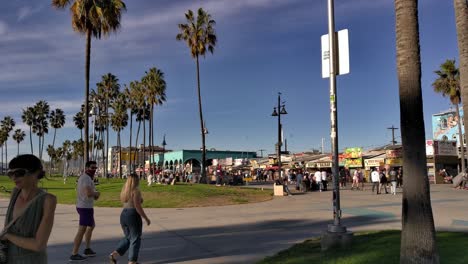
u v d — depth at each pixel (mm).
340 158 54875
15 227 3361
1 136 122438
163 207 20312
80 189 8281
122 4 26984
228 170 63938
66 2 26188
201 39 40719
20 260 3330
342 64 8602
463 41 8203
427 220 5828
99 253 8969
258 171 57656
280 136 29297
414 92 6094
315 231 11867
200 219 14953
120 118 87125
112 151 136875
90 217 8359
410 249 5836
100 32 26984
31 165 3451
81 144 115938
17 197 3516
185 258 8453
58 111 111688
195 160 85375
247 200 22703
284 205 19797
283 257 8000
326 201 21609
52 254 8906
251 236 11133
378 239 8859
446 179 43438
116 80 76062
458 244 7938
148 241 10461
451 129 55844
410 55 6176
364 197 23406
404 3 6297
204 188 27031
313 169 57844
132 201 7504
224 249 9375
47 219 3395
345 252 7777
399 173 33969
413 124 6035
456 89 43875
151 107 61688
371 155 52406
